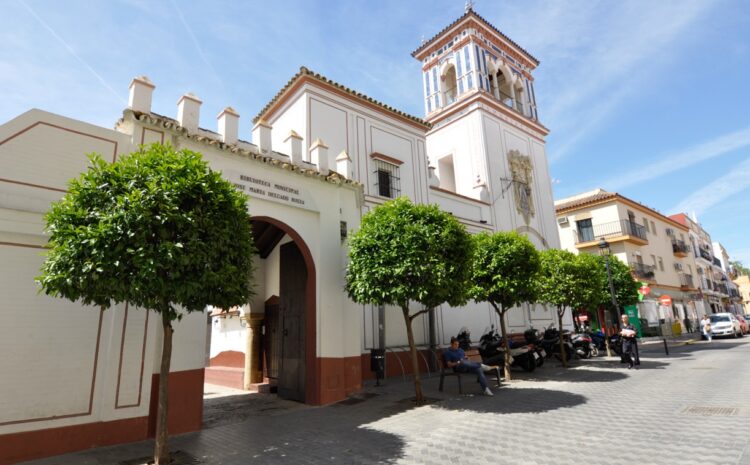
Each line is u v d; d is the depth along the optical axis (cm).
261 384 1124
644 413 666
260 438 614
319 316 888
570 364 1412
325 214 945
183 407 653
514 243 1102
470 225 1661
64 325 566
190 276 482
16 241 546
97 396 580
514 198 1903
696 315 3781
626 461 452
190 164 521
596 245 2908
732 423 583
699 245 4547
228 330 1399
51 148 588
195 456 535
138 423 603
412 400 851
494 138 1905
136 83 695
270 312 1170
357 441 580
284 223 871
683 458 452
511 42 2162
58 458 526
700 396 782
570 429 588
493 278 1068
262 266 1220
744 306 7281
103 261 443
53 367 550
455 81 2178
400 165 1477
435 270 766
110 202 478
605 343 1750
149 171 500
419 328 1358
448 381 1130
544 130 2189
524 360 1267
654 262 3241
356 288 823
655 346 2123
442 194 1605
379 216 841
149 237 473
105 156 634
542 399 816
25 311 539
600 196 2986
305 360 902
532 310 1816
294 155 908
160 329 650
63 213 464
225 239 518
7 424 509
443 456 498
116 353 599
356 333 954
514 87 2216
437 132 2028
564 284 1354
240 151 788
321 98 1320
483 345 1361
